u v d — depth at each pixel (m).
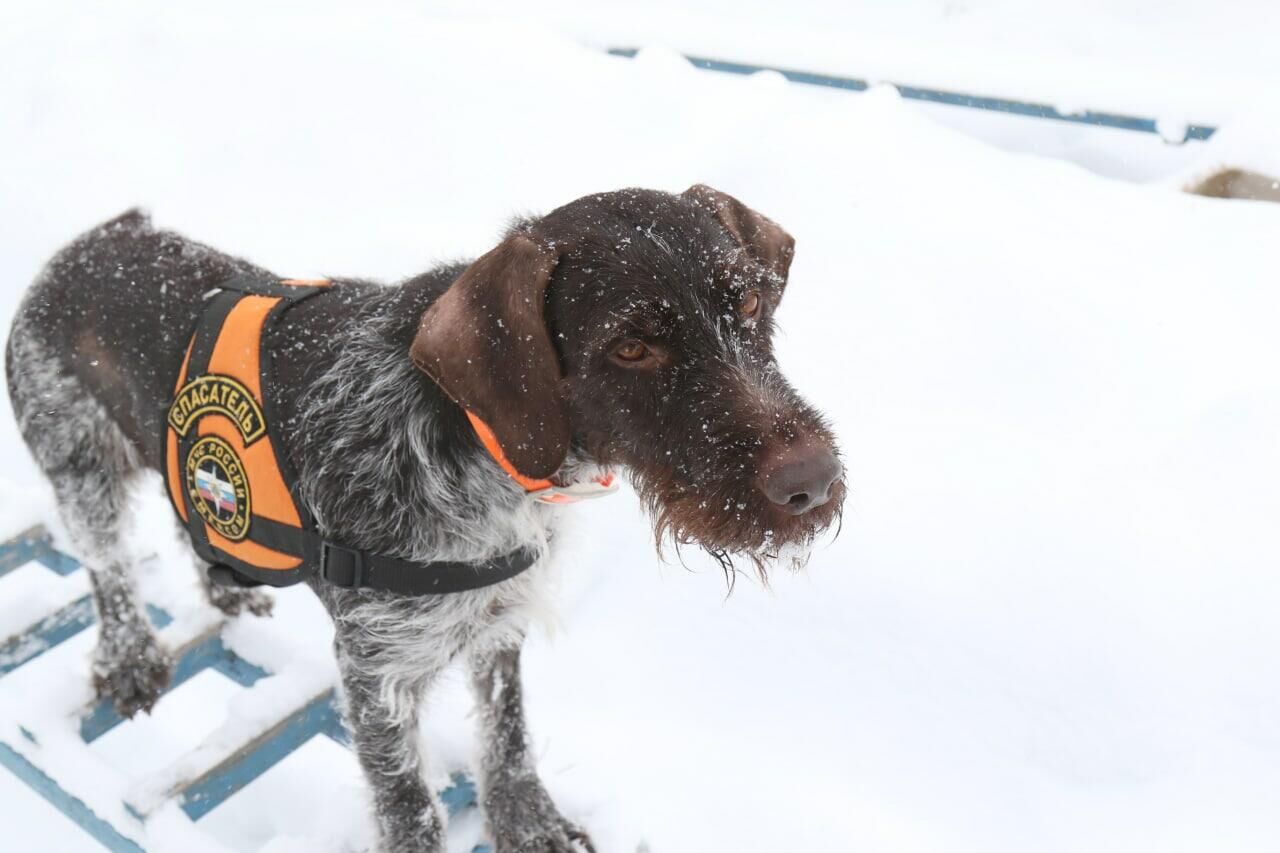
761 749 1.50
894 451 1.73
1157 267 1.95
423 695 1.31
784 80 2.58
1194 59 3.15
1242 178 2.22
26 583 1.77
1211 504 1.59
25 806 1.54
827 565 1.62
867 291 1.99
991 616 1.55
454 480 1.19
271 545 1.26
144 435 1.36
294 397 1.23
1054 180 2.17
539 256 1.11
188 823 1.32
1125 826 1.40
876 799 1.45
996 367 1.83
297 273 2.20
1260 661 1.46
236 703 1.42
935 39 3.37
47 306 1.42
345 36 2.79
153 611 1.62
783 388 1.12
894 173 2.19
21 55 2.94
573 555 1.38
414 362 1.13
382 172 2.44
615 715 1.55
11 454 1.97
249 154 2.56
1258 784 1.41
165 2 3.13
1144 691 1.47
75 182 2.56
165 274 1.36
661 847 1.42
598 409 1.13
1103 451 1.69
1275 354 1.78
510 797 1.37
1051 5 3.54
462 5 3.13
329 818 1.38
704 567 1.68
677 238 1.11
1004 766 1.47
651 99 2.44
